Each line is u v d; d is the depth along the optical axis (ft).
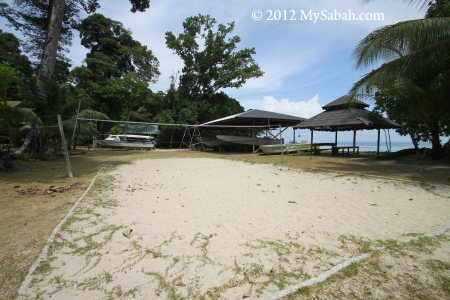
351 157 48.24
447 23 22.08
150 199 16.12
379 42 24.66
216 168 33.06
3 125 33.86
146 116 100.42
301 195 17.61
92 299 6.44
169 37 101.96
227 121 71.15
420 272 7.62
